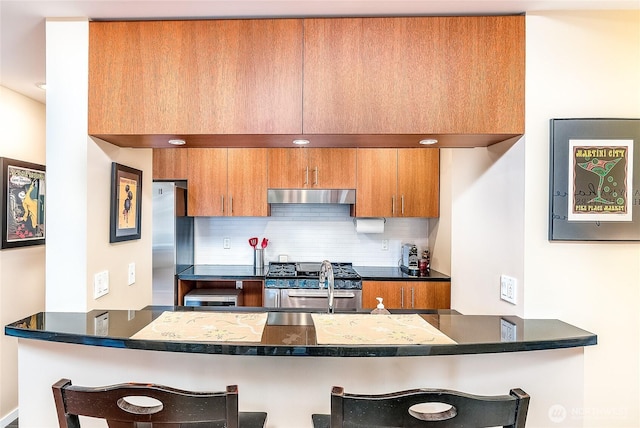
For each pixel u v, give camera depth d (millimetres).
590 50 1427
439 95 1422
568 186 1411
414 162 3246
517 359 1341
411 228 3639
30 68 1948
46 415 1372
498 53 1422
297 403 1328
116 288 1689
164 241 2971
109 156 1620
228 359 1334
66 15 1432
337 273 3188
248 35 1435
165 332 1244
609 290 1425
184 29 1439
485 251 1739
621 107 1429
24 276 2387
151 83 1442
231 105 1435
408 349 1131
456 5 1369
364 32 1428
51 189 1456
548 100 1426
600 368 1423
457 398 863
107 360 1359
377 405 862
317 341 1175
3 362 2246
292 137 1496
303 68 1430
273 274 3102
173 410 881
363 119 1424
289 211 3648
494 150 1653
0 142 2217
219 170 3266
